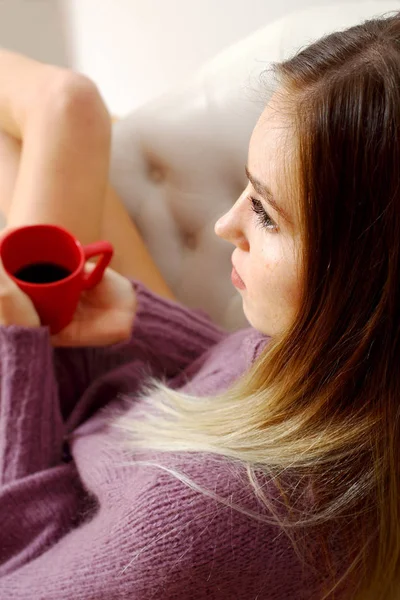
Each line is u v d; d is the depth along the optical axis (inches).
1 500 26.0
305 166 16.6
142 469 22.1
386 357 18.5
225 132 37.6
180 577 19.7
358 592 23.0
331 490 20.5
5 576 24.9
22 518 26.4
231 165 38.6
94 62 60.1
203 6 46.9
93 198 32.1
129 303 30.5
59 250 26.4
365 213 16.5
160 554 19.6
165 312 32.0
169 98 39.6
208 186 39.8
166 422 24.8
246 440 21.2
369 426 19.7
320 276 17.7
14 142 36.0
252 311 21.3
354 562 21.5
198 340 32.9
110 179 40.2
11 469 26.7
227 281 41.4
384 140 15.6
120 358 32.7
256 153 18.3
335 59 17.2
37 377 26.3
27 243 26.0
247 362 25.6
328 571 21.5
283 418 20.9
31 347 25.8
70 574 22.0
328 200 16.6
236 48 38.2
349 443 20.1
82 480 26.7
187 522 19.4
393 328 17.9
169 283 43.5
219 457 20.8
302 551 20.6
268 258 19.0
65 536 26.1
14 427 26.6
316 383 19.7
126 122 40.7
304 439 20.4
